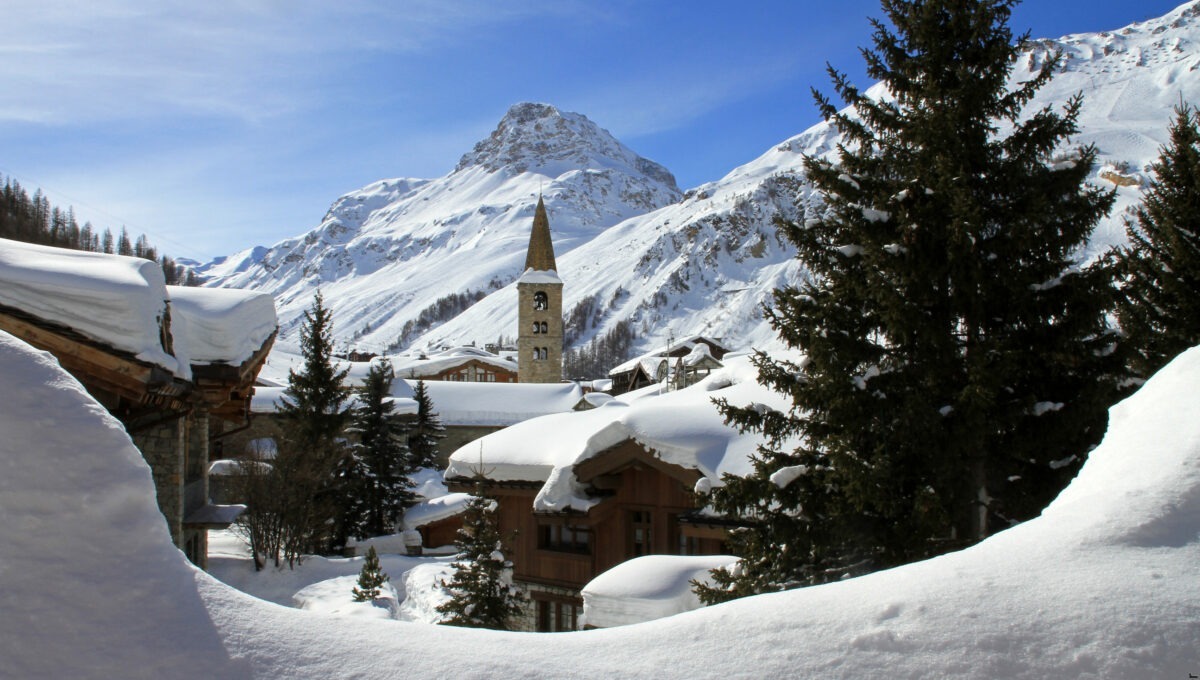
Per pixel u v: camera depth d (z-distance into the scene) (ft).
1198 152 48.42
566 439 64.54
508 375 318.86
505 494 65.82
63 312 37.60
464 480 66.85
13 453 11.17
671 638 12.69
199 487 60.49
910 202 36.32
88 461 11.47
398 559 119.14
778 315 39.42
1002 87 38.14
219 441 157.28
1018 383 35.81
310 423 130.52
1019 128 37.68
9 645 9.73
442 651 11.78
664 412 54.80
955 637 12.05
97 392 42.42
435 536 139.23
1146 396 20.02
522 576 64.90
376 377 148.15
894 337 36.14
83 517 11.05
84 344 37.40
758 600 13.91
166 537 11.74
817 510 37.24
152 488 11.98
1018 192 36.81
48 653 9.81
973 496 35.81
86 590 10.50
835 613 12.94
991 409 34.53
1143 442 17.57
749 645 12.34
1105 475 17.19
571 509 56.80
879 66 40.29
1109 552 13.69
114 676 9.84
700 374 141.49
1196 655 11.39
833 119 41.37
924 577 13.79
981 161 37.45
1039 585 12.96
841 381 36.06
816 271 39.75
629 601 37.73
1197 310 46.57
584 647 12.45
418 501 150.20
